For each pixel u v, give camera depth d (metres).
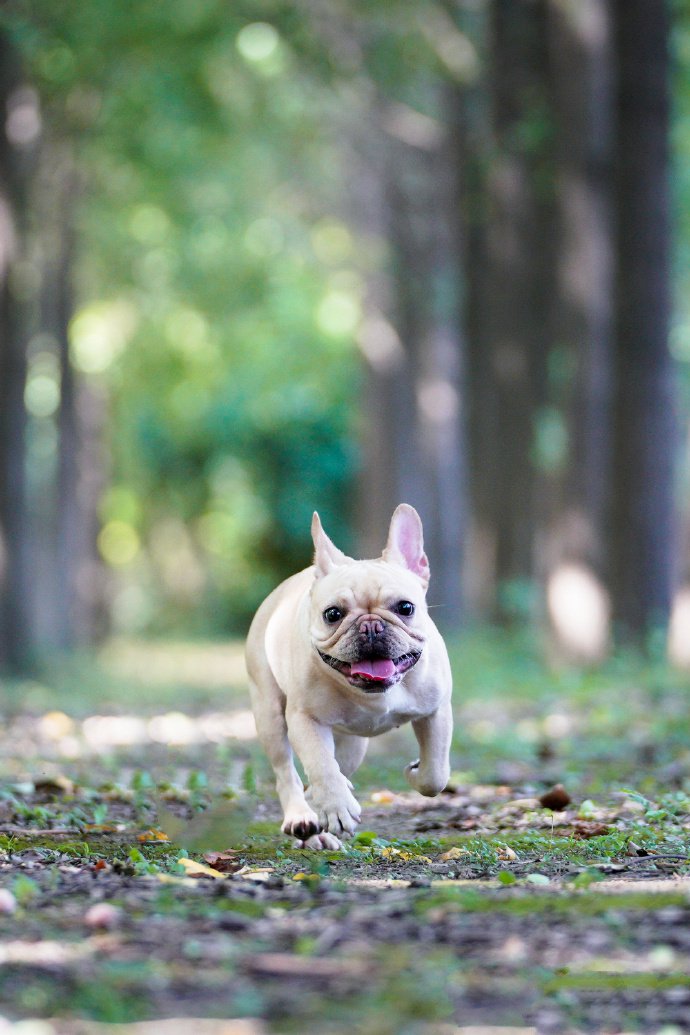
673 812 8.09
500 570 26.17
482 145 26.50
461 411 34.25
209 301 37.16
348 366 42.22
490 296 26.44
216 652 37.03
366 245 33.91
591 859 6.68
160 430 52.00
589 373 20.78
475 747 12.94
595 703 16.30
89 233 32.16
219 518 52.62
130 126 27.75
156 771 11.30
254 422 49.94
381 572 6.82
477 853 6.87
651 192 20.72
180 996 4.27
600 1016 4.20
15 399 23.62
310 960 4.64
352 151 33.19
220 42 26.73
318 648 6.70
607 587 20.80
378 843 7.23
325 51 27.84
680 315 28.59
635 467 20.64
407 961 4.62
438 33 27.44
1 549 23.50
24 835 7.61
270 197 34.94
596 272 20.77
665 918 5.16
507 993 4.36
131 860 6.59
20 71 23.69
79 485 37.12
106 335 38.97
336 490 51.94
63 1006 4.15
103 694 21.61
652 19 20.72
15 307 23.61
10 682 22.66
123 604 52.69
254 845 7.36
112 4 24.20
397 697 6.83
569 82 20.86
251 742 13.98
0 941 4.83
